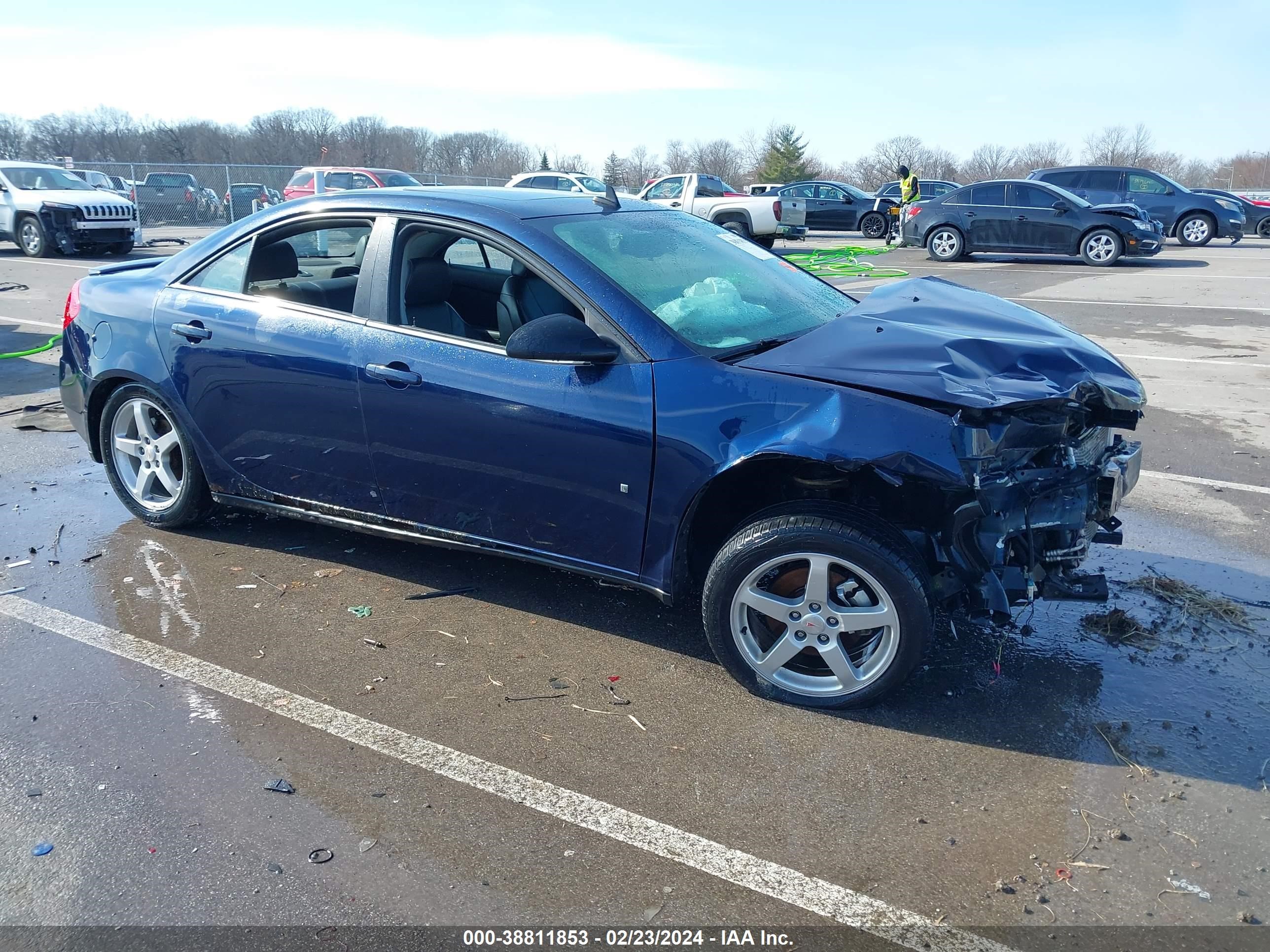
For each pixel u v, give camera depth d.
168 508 4.64
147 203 26.67
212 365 4.18
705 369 3.17
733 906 2.37
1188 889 2.41
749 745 3.03
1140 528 4.79
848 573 3.10
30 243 18.61
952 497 2.99
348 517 4.07
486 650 3.62
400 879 2.46
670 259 3.81
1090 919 2.32
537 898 2.40
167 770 2.90
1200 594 4.05
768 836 2.62
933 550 3.16
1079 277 15.06
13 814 2.71
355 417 3.82
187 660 3.54
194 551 4.54
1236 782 2.83
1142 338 9.66
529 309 3.75
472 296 4.32
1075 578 3.32
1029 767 2.91
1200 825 2.64
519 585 4.17
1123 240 16.75
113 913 2.36
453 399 3.54
